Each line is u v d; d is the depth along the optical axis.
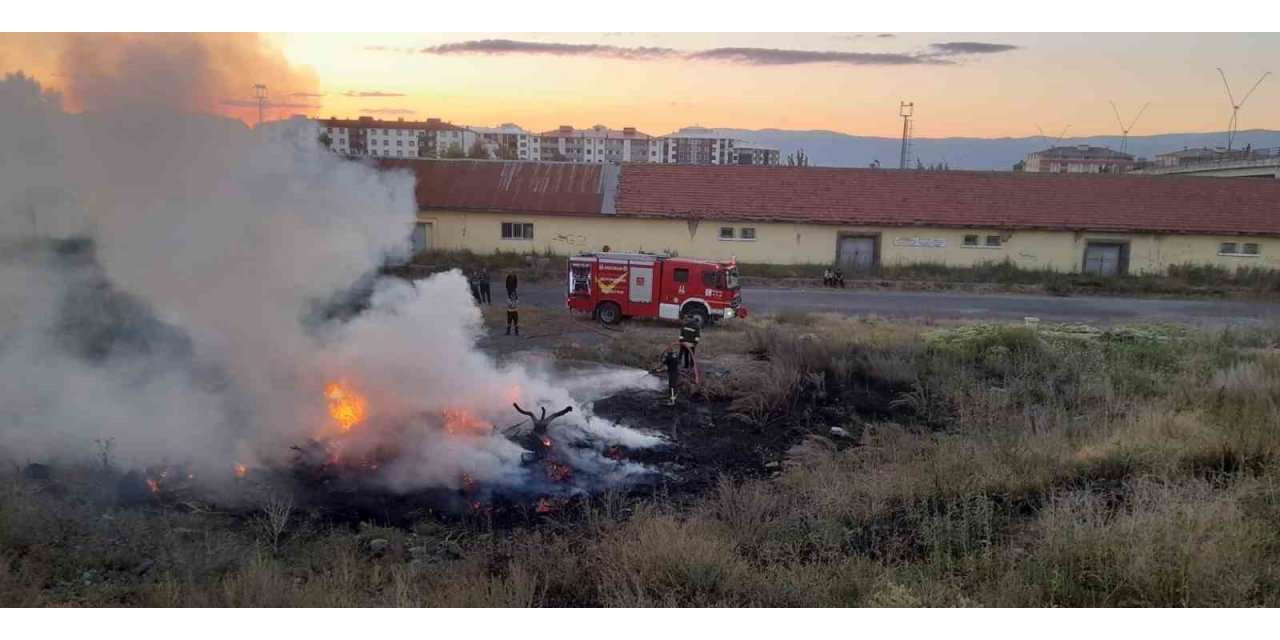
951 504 9.18
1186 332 20.67
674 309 23.78
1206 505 8.19
